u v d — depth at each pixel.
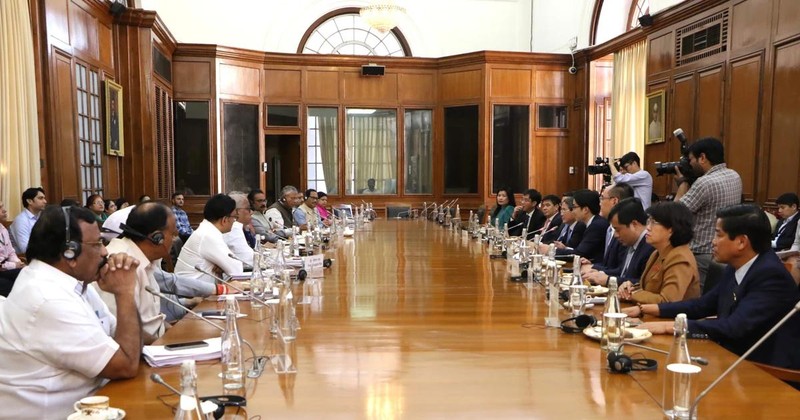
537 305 2.70
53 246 1.69
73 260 1.71
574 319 2.28
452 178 10.44
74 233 1.71
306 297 2.88
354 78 10.42
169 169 8.95
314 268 3.71
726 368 1.74
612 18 9.22
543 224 6.36
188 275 3.49
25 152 4.97
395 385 1.61
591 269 3.70
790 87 5.32
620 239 3.34
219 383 1.62
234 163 9.80
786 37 5.35
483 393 1.55
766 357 2.17
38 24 5.26
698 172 4.00
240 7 10.38
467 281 3.37
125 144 7.55
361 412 1.43
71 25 5.92
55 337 1.63
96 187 6.61
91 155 6.44
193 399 1.08
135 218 2.37
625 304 2.70
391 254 4.71
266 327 2.26
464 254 4.70
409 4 11.06
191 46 9.31
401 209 10.30
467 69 10.23
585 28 9.63
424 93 10.54
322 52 11.04
